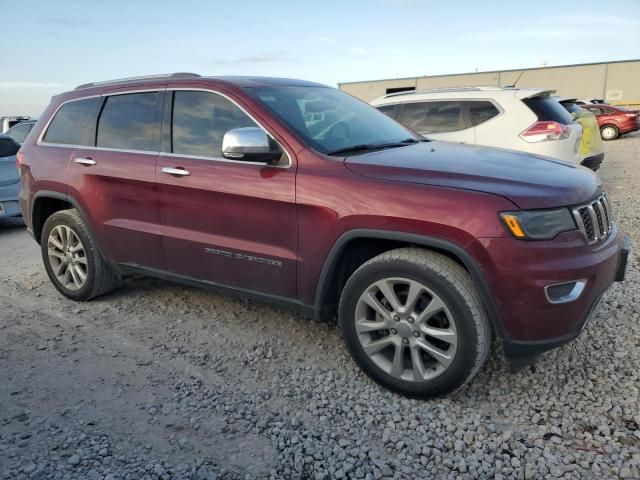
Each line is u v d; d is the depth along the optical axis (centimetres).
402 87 4447
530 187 276
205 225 362
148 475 244
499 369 328
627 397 291
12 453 260
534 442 261
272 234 332
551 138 678
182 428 280
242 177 337
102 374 338
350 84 4625
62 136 457
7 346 381
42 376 337
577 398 294
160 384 325
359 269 305
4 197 769
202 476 243
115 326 412
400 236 285
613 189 905
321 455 255
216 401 305
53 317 434
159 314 433
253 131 320
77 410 298
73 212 450
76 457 255
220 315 427
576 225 275
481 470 243
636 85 3791
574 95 4003
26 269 578
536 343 274
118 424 284
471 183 281
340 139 352
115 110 422
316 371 335
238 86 365
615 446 254
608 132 2133
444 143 394
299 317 418
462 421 279
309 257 318
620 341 351
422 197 281
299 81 423
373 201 291
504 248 263
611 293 427
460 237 269
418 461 251
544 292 264
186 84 385
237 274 354
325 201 305
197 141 370
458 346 279
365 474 242
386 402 299
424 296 292
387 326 301
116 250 420
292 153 326
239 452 260
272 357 355
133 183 393
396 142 380
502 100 710
